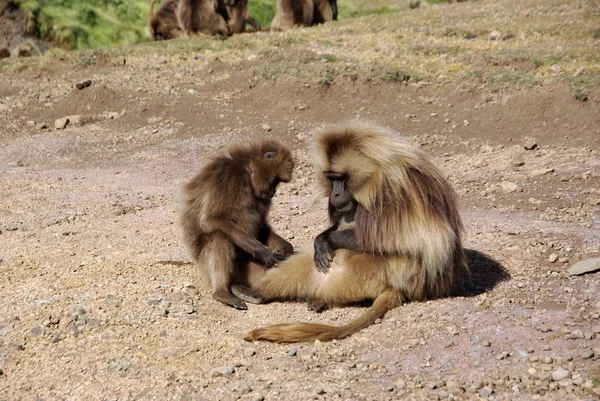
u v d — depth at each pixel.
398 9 31.95
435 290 7.15
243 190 7.40
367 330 6.66
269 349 6.43
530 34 20.41
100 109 18.06
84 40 28.20
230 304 7.38
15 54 26.75
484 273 7.95
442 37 20.97
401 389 5.51
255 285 7.78
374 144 6.59
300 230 9.95
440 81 17.22
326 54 19.22
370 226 6.75
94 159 15.05
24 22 27.22
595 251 8.32
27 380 6.08
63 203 11.83
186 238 7.84
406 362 5.98
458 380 5.57
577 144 13.48
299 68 18.05
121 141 16.14
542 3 23.81
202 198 7.50
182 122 16.97
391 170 6.60
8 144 16.23
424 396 5.36
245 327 6.96
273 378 5.84
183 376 5.98
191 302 7.36
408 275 6.87
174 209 11.27
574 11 22.33
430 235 6.59
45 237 9.99
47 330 6.75
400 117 16.06
